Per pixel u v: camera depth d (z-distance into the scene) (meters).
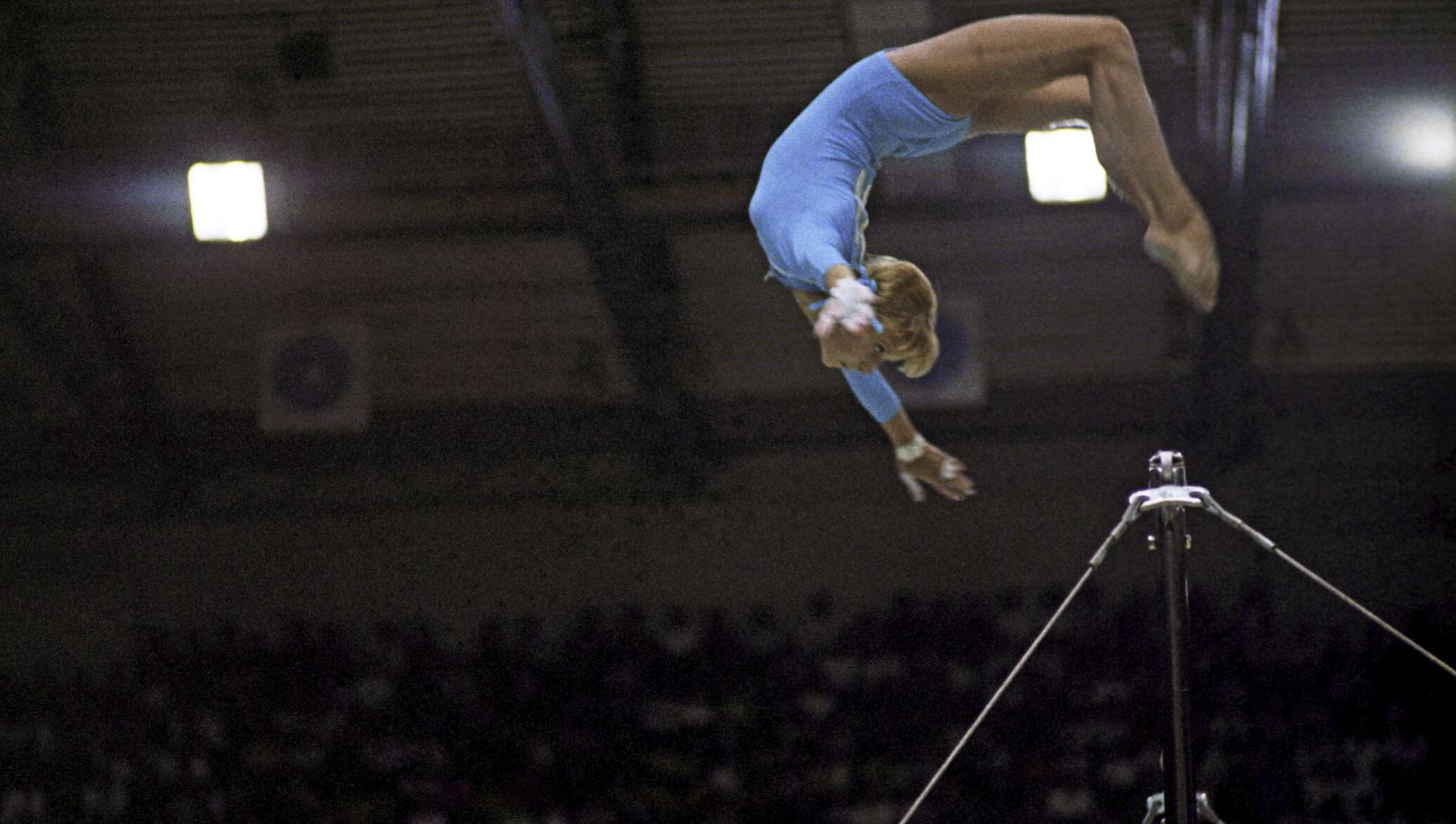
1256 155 36.78
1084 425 46.91
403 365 46.78
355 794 37.59
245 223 39.53
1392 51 37.69
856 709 38.62
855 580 47.53
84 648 48.38
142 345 46.16
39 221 41.59
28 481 48.94
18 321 45.12
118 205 41.78
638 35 38.31
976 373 45.16
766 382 47.16
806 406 47.81
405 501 48.53
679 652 41.28
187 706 41.06
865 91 10.27
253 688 41.19
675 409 45.91
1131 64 10.16
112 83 39.56
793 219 9.89
